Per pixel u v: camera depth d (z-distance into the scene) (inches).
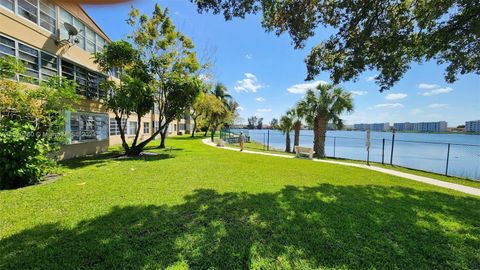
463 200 210.7
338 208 177.8
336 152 864.3
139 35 538.0
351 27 259.9
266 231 137.1
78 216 152.8
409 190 243.1
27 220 145.3
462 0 211.6
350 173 335.0
